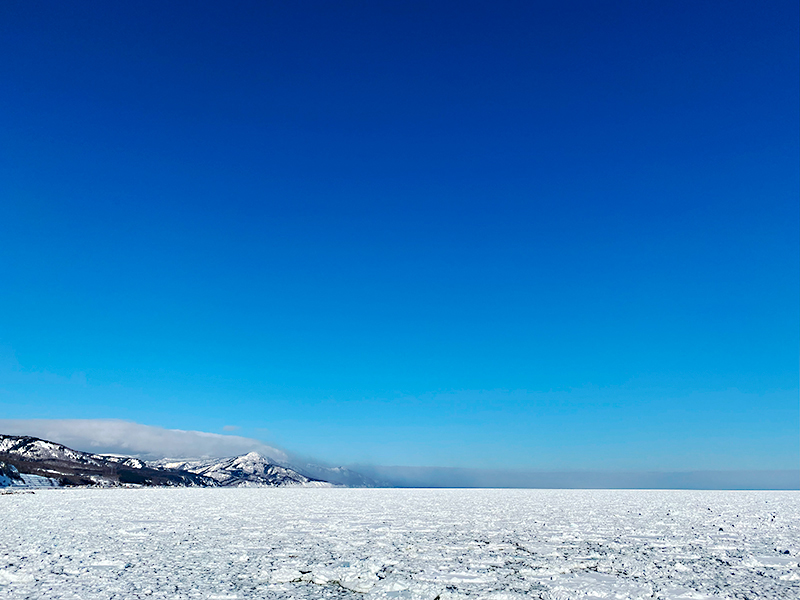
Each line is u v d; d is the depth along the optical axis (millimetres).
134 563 12766
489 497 49344
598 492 63656
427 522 23094
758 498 45906
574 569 12594
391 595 10016
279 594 10016
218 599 9633
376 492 67062
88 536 17562
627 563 13234
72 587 10344
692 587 10836
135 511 28328
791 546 16156
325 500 43375
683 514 27469
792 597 10047
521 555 14453
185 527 20469
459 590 10508
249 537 17656
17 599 9469
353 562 13008
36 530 19109
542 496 51438
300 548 15391
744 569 12617
